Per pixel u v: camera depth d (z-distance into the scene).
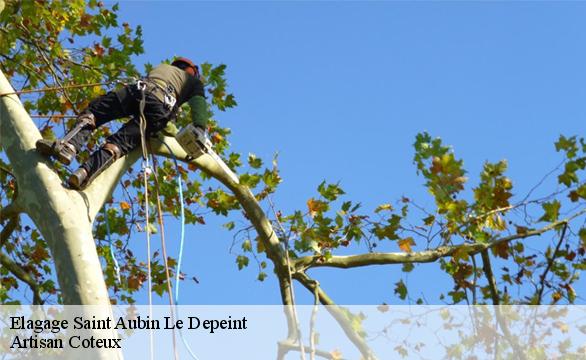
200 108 8.34
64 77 11.80
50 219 6.54
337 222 9.59
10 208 7.21
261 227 9.22
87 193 6.98
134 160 7.75
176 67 8.41
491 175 9.21
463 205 8.96
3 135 6.95
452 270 9.86
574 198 9.51
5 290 10.45
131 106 7.89
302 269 9.22
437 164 8.86
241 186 9.23
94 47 11.84
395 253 9.49
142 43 11.82
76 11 11.62
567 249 9.63
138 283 11.08
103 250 11.76
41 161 6.86
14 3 10.90
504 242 9.49
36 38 11.63
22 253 11.54
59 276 6.37
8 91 7.21
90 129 7.66
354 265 9.39
